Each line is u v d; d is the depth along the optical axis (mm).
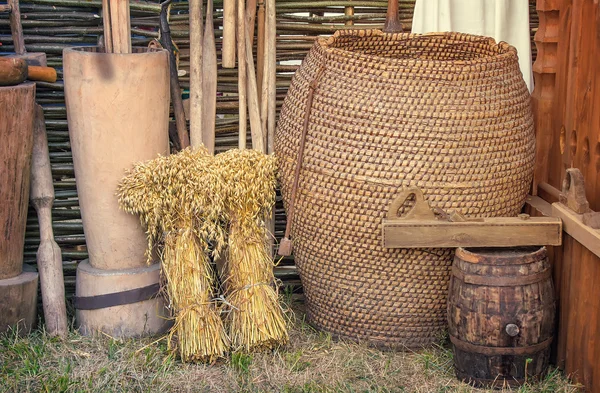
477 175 3115
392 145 3082
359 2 3793
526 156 3229
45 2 3611
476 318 3006
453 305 3082
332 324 3473
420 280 3273
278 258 3932
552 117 3455
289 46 3783
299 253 3439
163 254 3359
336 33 3461
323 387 3080
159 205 3246
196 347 3205
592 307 2920
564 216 3072
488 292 2984
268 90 3676
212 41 3596
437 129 3070
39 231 3723
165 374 3152
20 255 3469
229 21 3559
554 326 3131
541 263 3020
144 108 3295
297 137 3264
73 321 3605
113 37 3348
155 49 3449
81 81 3236
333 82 3172
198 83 3598
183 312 3242
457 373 3154
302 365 3250
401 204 3080
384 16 3836
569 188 3123
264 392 3057
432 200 3121
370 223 3168
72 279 3846
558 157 3381
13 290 3389
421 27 3740
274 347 3346
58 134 3699
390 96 3088
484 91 3111
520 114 3203
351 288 3332
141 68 3252
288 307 3613
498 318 2979
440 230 3074
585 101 3070
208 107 3631
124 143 3295
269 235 3773
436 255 3225
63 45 3695
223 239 3344
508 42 3766
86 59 3213
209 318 3244
